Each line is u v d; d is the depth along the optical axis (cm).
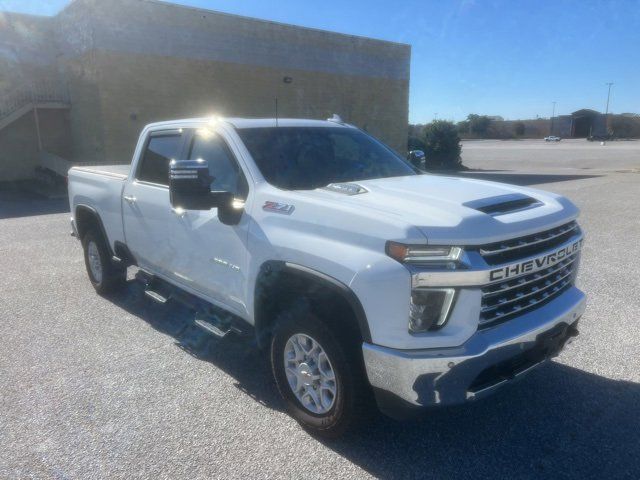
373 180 414
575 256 372
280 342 357
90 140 2239
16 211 1507
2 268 786
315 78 2753
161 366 454
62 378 434
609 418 363
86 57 2120
